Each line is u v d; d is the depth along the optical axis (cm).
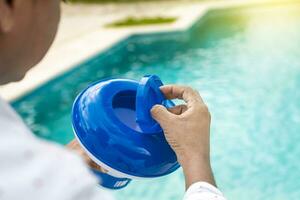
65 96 919
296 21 1489
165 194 557
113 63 1159
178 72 1077
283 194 559
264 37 1324
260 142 691
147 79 155
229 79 1002
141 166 151
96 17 1622
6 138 72
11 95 818
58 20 88
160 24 1397
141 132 152
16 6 80
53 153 71
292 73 1012
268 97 883
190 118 143
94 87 164
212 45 1276
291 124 750
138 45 1307
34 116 820
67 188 68
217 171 616
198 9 1630
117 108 165
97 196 70
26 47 85
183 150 139
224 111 824
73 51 1116
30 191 67
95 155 152
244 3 1709
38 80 892
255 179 593
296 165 621
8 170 68
